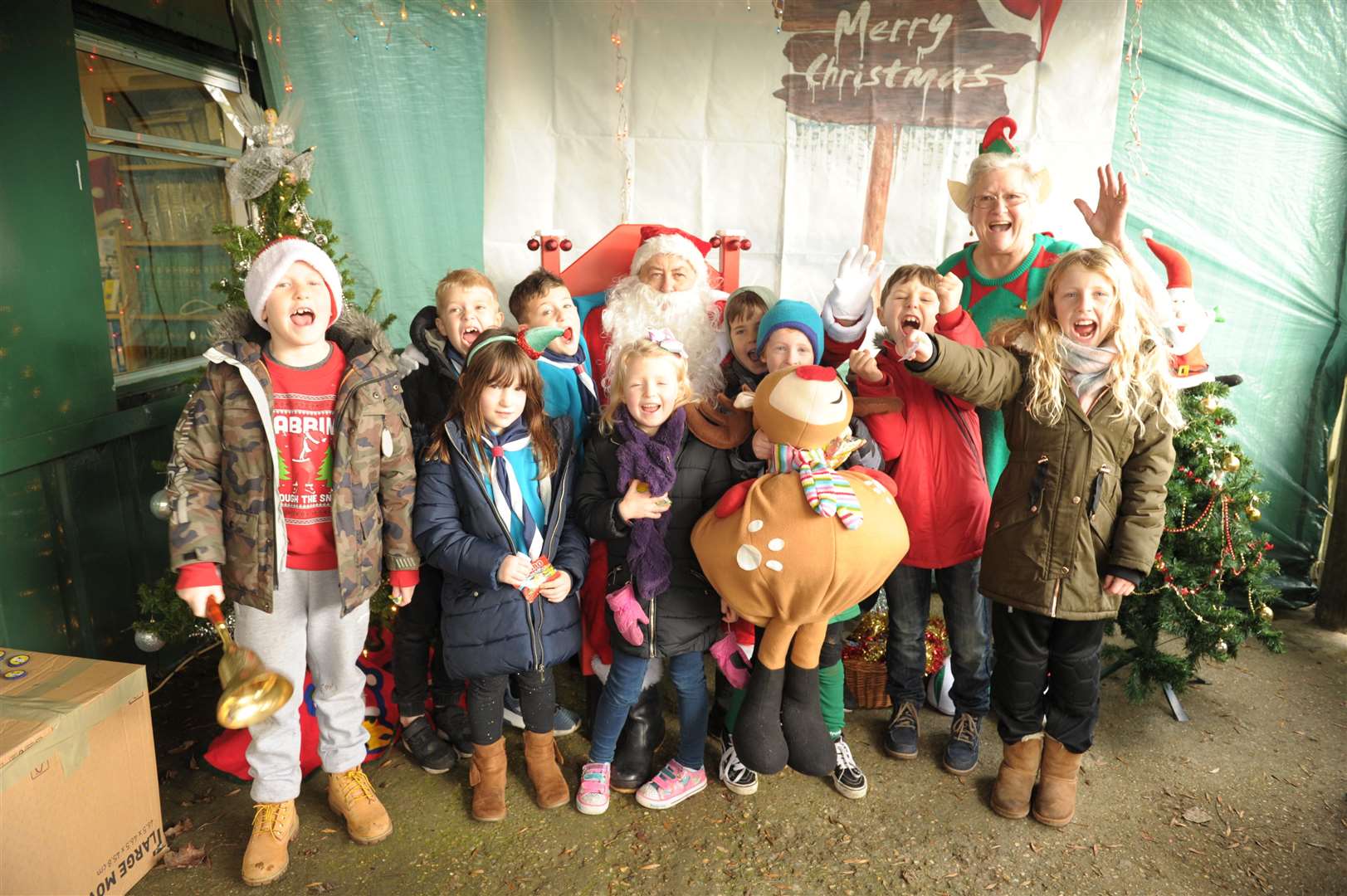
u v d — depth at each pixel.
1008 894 2.34
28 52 2.74
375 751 2.90
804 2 3.75
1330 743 3.03
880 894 2.34
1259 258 3.92
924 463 2.70
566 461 2.54
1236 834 2.58
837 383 2.25
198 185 3.76
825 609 2.25
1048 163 3.84
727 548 2.25
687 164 3.91
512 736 3.05
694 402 2.54
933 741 3.02
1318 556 4.12
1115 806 2.70
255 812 2.62
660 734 2.83
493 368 2.30
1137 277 2.70
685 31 3.79
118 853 2.24
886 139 3.87
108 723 2.17
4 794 1.88
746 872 2.41
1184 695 3.34
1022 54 3.74
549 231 3.56
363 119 3.85
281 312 2.16
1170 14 3.71
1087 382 2.37
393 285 4.02
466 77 3.85
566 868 2.42
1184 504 3.06
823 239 3.98
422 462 2.47
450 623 2.46
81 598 3.02
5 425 2.69
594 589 2.80
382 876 2.39
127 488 3.22
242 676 2.00
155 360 3.56
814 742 2.40
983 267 3.15
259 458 2.18
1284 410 4.04
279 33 3.79
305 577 2.34
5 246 2.69
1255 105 3.78
